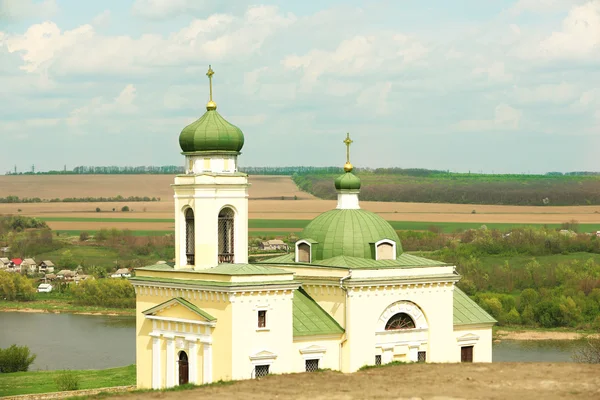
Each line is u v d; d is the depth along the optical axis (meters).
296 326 107.44
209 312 104.38
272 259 120.38
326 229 115.69
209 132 111.25
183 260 111.00
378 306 110.19
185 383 107.19
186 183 110.19
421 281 112.25
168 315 109.06
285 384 96.75
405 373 101.88
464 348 118.44
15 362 184.50
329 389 94.25
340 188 119.06
